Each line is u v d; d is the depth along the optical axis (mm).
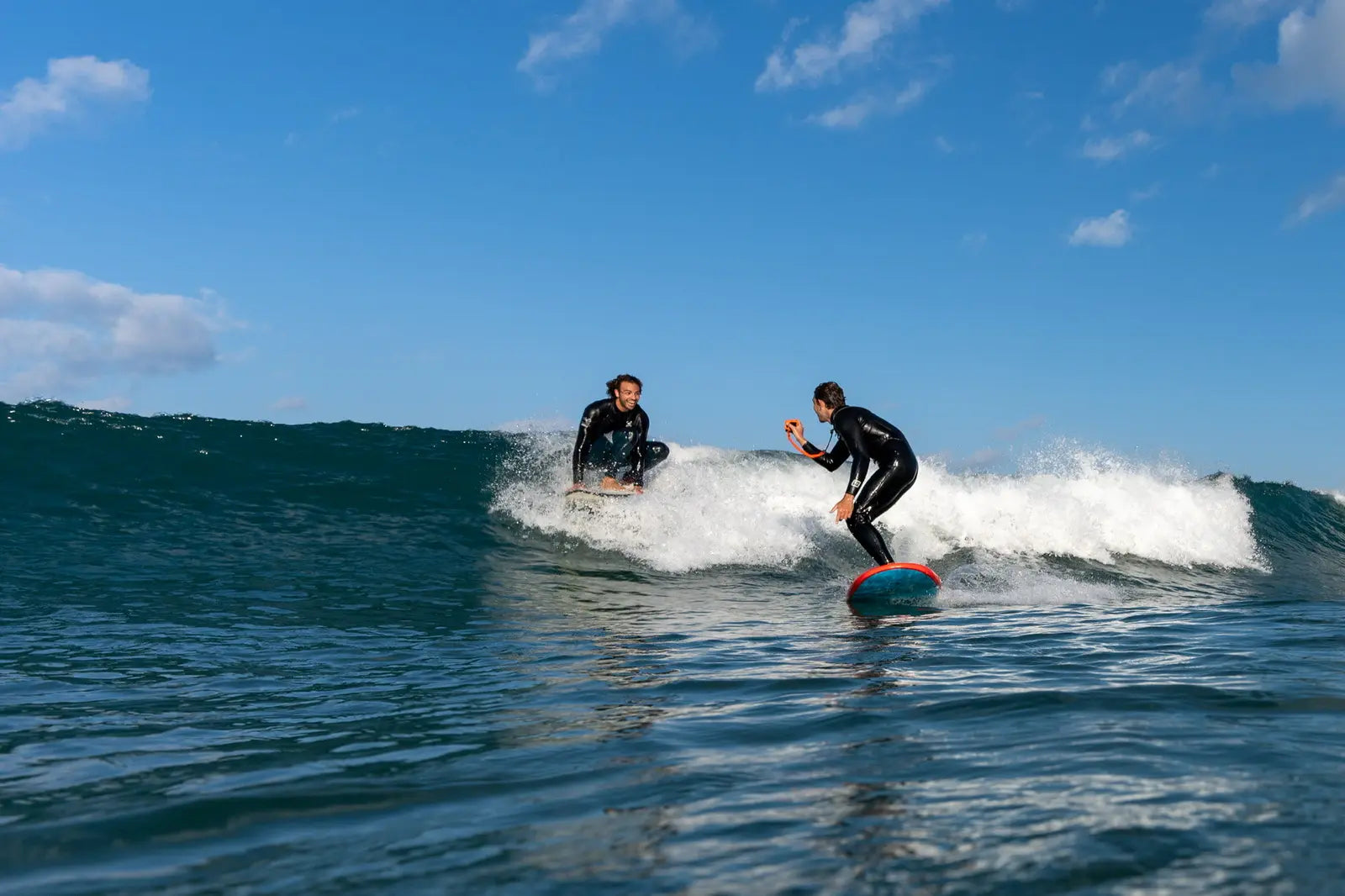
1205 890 1532
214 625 4941
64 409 9500
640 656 4367
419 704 3311
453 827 1986
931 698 3299
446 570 7133
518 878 1683
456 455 10000
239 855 1843
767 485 9977
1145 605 6758
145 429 9414
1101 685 3502
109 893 1654
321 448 9727
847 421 7039
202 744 2758
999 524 9914
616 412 8797
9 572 6039
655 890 1600
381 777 2396
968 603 6594
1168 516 10633
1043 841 1793
